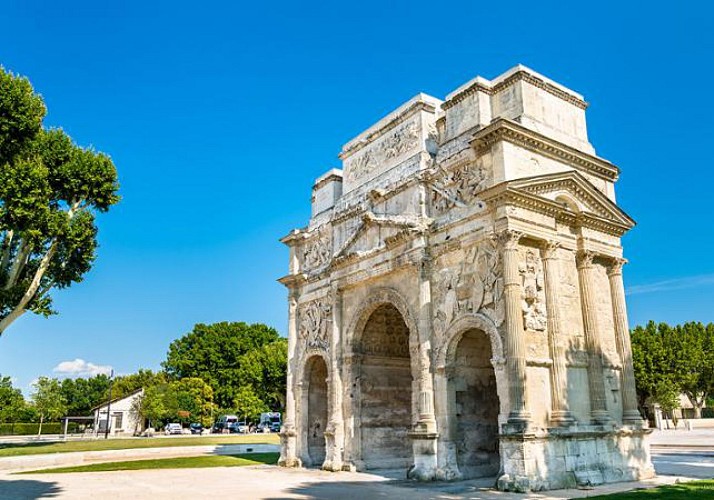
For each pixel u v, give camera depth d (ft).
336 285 142.41
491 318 102.78
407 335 146.72
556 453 94.22
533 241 104.37
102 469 131.95
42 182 139.03
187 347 406.21
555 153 113.29
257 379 358.02
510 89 115.75
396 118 137.08
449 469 106.32
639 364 311.47
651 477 106.01
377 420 136.05
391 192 130.31
